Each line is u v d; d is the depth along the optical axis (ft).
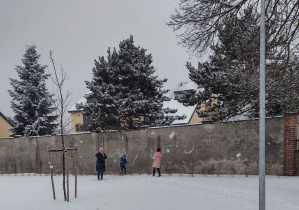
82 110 75.82
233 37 32.89
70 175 53.01
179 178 38.14
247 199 22.56
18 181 43.19
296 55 30.68
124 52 77.36
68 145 56.24
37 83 99.50
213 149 41.19
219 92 54.95
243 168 38.24
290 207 19.48
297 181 29.78
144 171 48.11
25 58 100.89
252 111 48.78
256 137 37.76
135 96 75.41
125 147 50.67
